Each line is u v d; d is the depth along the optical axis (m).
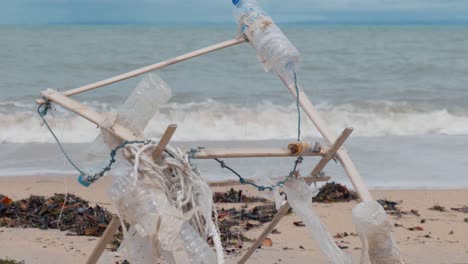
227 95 17.92
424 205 8.26
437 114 16.36
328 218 7.41
